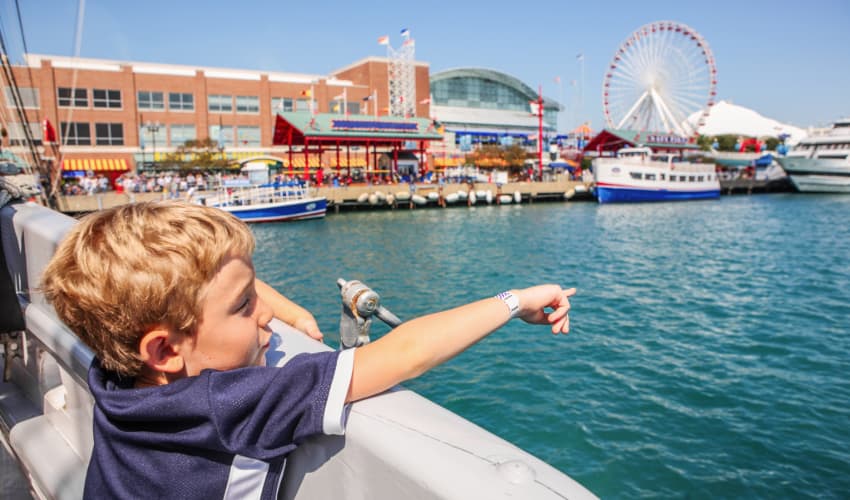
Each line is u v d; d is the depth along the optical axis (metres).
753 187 70.75
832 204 52.41
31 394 2.34
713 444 6.95
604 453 6.77
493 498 0.85
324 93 66.19
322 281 18.47
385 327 12.21
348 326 1.62
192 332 1.08
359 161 68.00
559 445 6.98
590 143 65.88
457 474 0.91
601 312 13.55
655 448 6.84
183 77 58.16
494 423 7.55
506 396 8.34
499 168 72.88
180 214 1.09
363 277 19.06
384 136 49.97
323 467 1.15
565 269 20.02
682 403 8.09
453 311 1.26
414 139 51.53
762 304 14.39
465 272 19.64
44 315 2.03
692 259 22.27
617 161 54.00
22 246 2.25
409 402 1.13
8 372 2.51
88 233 1.07
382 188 47.59
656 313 13.42
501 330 11.34
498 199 53.53
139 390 1.09
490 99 106.19
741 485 6.11
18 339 2.37
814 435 7.12
